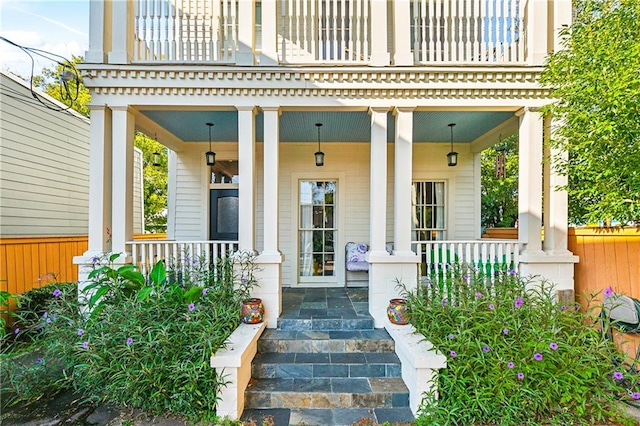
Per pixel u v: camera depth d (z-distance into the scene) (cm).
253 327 348
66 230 625
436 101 396
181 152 612
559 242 396
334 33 400
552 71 346
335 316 394
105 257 373
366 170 614
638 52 267
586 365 269
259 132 557
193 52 407
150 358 276
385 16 390
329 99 395
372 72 383
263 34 389
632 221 357
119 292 337
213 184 620
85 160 680
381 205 395
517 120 475
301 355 338
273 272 385
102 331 292
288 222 607
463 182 626
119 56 378
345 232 610
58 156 606
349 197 612
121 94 387
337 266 610
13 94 513
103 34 381
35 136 554
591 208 350
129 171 397
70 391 303
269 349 347
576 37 329
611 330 332
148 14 392
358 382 307
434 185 639
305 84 388
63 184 618
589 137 312
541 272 390
